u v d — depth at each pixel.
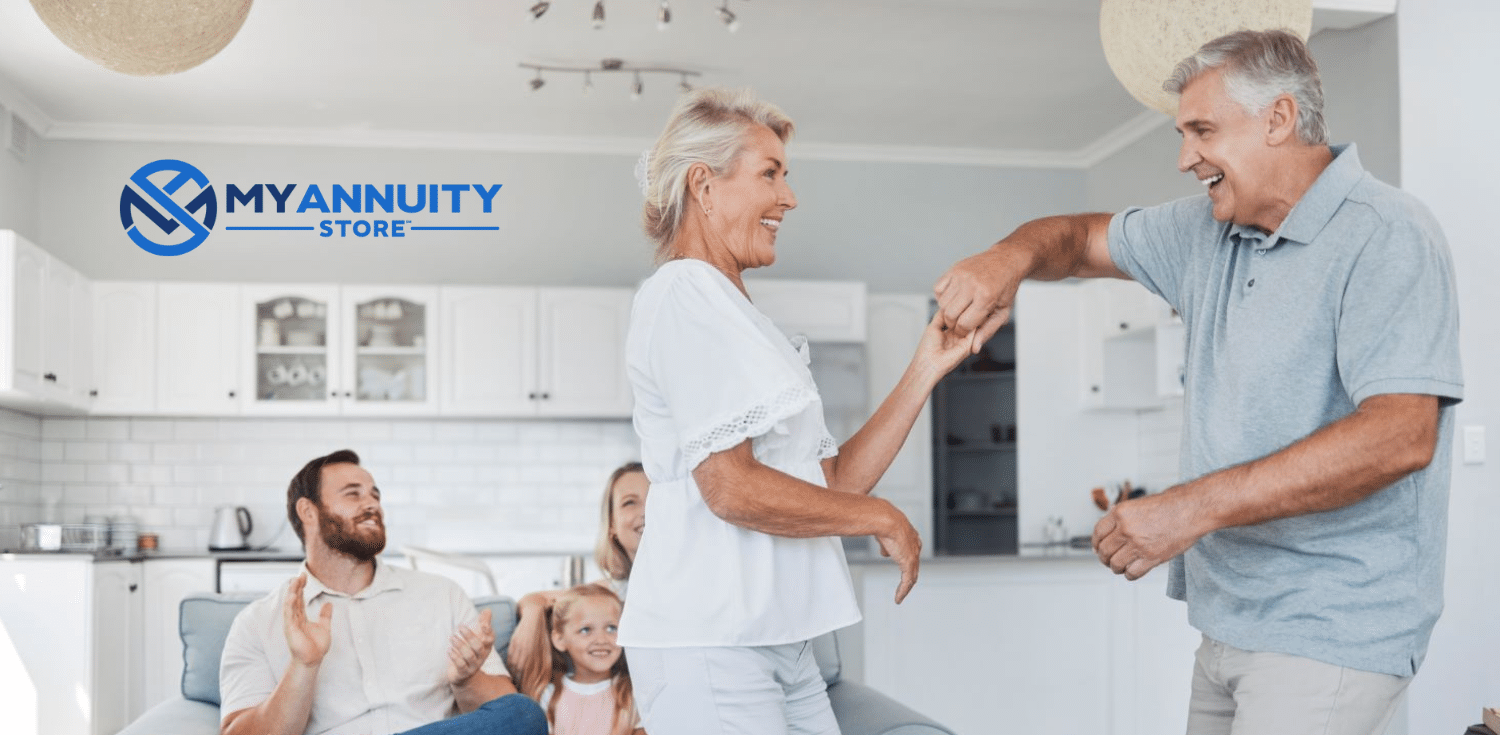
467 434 6.79
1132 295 6.07
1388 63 4.19
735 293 1.66
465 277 6.88
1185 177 6.24
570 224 6.94
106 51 2.26
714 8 5.11
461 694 2.75
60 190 6.62
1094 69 5.88
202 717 2.72
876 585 4.49
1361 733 1.78
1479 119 4.17
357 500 2.75
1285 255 1.82
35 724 5.07
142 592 5.79
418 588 2.83
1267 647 1.82
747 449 1.57
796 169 7.21
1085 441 6.57
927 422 6.82
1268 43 1.78
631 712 2.76
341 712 2.68
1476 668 3.94
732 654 1.62
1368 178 1.79
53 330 5.68
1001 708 4.58
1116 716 4.66
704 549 1.63
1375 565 1.76
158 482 6.54
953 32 5.38
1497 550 3.96
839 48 5.57
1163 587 4.67
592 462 6.84
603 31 5.36
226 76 5.88
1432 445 1.66
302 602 2.60
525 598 2.85
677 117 1.74
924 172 7.30
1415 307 1.68
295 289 6.37
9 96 6.05
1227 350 1.88
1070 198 7.41
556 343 6.52
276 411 6.32
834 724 1.78
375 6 5.05
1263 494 1.67
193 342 6.29
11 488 6.06
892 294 6.98
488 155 6.93
